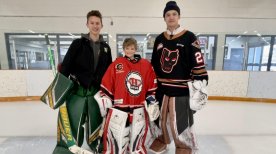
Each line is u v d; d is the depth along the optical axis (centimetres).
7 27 384
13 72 373
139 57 150
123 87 140
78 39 147
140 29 407
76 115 147
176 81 147
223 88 399
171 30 149
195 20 403
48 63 397
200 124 260
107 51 157
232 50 407
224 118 287
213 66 414
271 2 404
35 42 393
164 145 173
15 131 229
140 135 148
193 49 141
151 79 150
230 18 397
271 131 239
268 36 396
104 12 412
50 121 263
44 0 399
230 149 190
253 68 407
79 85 150
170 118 150
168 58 147
